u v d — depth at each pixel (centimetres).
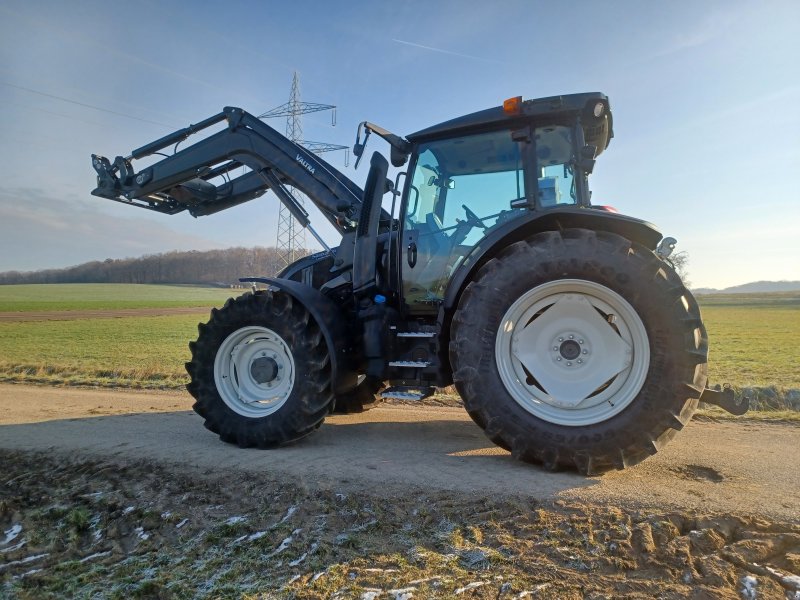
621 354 348
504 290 363
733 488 318
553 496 307
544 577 239
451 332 376
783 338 2158
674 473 352
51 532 333
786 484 326
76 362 1268
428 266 446
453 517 295
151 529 323
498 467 368
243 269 10825
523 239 387
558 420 349
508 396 358
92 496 363
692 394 328
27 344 1880
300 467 380
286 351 457
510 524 283
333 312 452
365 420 575
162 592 257
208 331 471
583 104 402
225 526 308
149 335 2355
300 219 585
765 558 241
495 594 229
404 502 315
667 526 266
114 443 466
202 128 637
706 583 228
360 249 469
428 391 422
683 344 331
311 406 430
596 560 248
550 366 362
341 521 302
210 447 450
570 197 411
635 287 340
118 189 686
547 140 424
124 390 867
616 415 339
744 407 347
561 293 362
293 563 267
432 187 452
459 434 497
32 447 461
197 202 709
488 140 436
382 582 243
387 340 445
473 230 438
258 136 603
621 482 330
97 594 263
